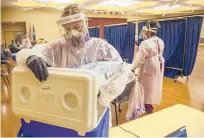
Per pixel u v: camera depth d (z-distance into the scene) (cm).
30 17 980
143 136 97
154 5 813
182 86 461
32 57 70
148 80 282
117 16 1212
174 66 532
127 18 1247
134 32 599
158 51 285
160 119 114
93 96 62
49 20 1030
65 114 65
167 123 110
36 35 1008
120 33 675
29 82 71
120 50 681
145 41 279
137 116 224
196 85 469
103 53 119
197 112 124
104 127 77
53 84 66
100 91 88
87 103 61
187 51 493
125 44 655
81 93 62
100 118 72
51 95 67
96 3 749
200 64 708
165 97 384
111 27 718
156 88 290
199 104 349
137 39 583
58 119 67
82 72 63
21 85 72
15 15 937
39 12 998
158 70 285
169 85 468
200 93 411
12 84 74
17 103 74
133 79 222
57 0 686
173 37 518
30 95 71
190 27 477
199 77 544
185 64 502
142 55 274
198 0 783
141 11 1060
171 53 528
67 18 99
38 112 70
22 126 76
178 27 503
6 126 202
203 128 108
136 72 273
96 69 96
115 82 101
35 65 67
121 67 111
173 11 1057
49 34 1041
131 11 1043
